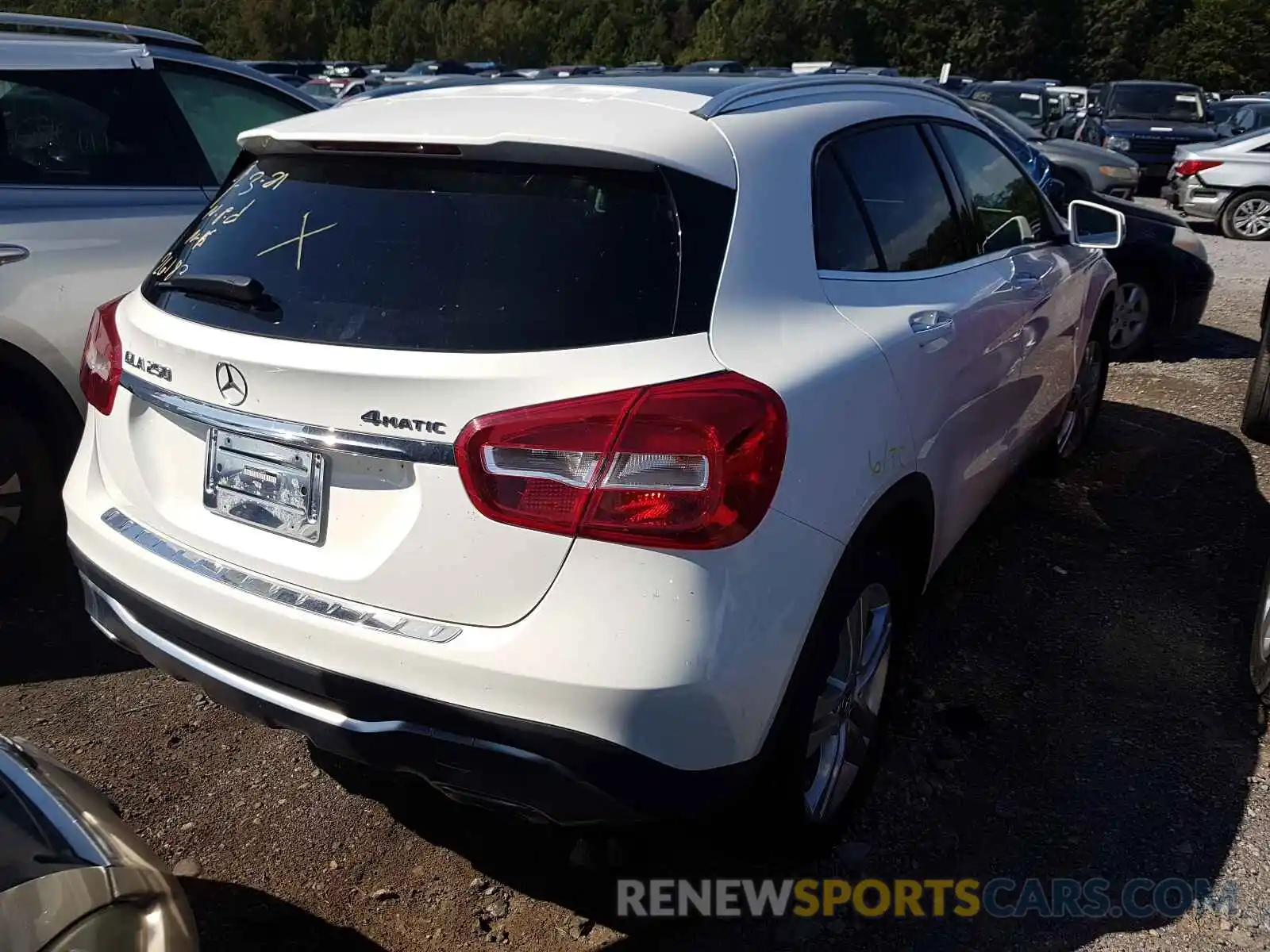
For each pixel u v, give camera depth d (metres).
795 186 2.41
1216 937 2.33
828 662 2.22
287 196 2.37
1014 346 3.33
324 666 2.04
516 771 1.92
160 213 4.02
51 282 3.62
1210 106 19.53
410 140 2.16
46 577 3.90
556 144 2.07
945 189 3.20
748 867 2.56
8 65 3.74
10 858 1.62
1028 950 2.31
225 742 3.02
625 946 2.33
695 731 1.91
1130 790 2.79
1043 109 15.23
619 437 1.85
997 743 2.98
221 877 2.51
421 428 1.92
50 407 3.70
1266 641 3.08
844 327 2.38
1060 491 4.78
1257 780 2.83
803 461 2.07
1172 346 7.50
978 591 3.85
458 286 2.04
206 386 2.18
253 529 2.19
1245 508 4.62
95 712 3.14
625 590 1.86
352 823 2.70
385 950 2.32
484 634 1.92
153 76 4.20
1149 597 3.82
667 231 2.07
